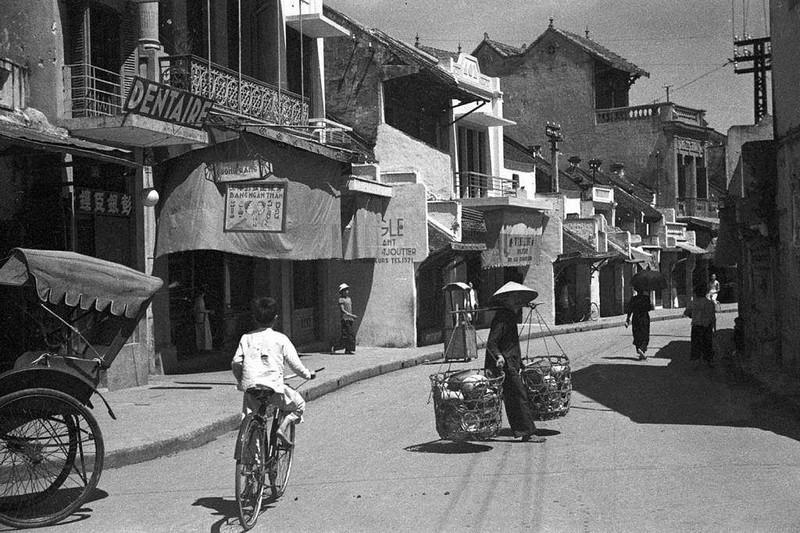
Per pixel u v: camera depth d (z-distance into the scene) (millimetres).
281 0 22984
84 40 15930
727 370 19328
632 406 13992
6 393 7867
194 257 19359
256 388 7781
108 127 14984
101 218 16062
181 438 11312
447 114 34531
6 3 15570
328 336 25281
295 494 8430
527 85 59844
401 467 9555
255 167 18141
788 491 8016
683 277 55594
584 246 40281
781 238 18234
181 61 17453
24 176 14391
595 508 7523
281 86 22844
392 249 25516
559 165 59312
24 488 7988
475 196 36875
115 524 7512
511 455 10016
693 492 8047
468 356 23734
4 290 13367
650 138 57344
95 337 8758
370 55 30500
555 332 33938
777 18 18172
